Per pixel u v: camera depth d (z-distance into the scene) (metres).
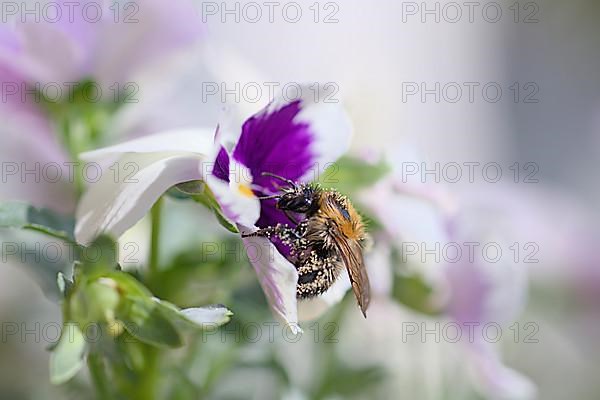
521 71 0.44
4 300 0.25
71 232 0.20
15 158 0.23
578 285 0.28
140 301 0.19
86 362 0.20
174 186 0.19
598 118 0.45
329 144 0.20
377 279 0.22
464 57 0.38
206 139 0.19
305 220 0.20
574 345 0.30
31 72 0.22
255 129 0.20
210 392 0.23
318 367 0.24
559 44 0.46
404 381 0.26
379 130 0.22
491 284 0.23
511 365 0.29
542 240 0.28
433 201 0.23
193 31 0.22
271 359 0.23
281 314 0.19
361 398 0.25
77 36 0.22
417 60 0.34
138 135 0.22
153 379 0.21
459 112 0.38
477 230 0.23
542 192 0.30
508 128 0.43
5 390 0.25
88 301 0.19
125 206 0.19
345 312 0.24
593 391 0.30
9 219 0.20
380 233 0.22
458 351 0.25
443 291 0.23
